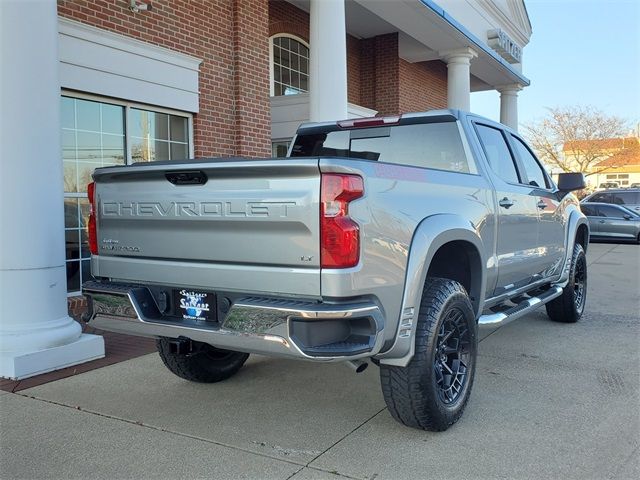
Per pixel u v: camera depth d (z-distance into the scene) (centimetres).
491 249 442
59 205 496
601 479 302
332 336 297
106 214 375
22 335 472
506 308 496
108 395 430
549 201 572
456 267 424
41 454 333
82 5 658
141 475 309
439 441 350
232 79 868
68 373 479
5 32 461
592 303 802
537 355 536
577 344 577
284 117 1060
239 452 336
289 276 299
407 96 1521
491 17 1494
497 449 338
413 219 336
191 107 800
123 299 355
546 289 617
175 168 329
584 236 695
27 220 473
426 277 375
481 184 434
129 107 729
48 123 483
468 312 379
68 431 365
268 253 306
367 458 328
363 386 455
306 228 293
